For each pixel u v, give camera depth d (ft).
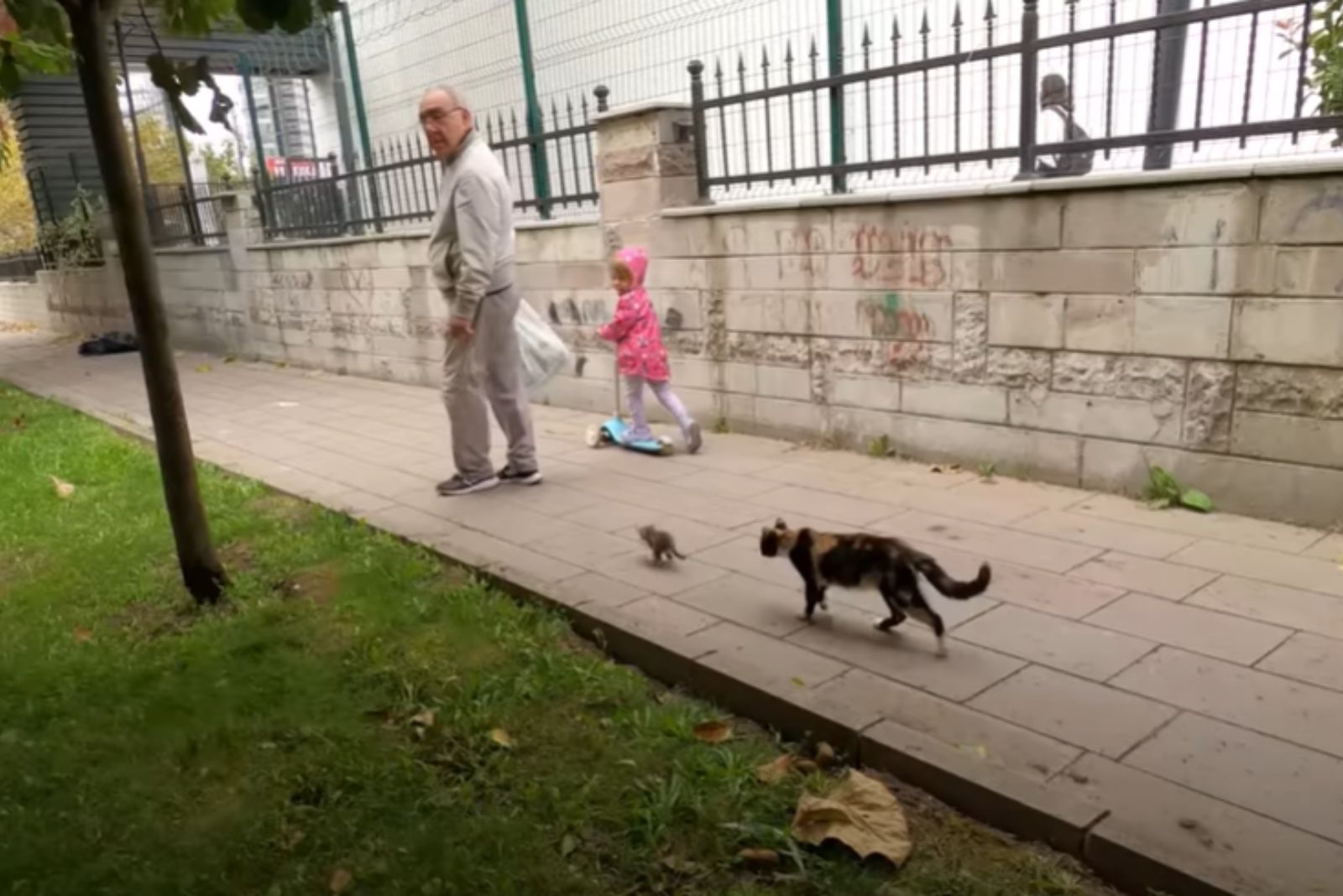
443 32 35.81
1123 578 13.94
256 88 44.45
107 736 11.31
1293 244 14.65
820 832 8.93
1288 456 15.35
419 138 37.24
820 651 12.28
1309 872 7.96
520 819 9.50
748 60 25.21
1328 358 14.66
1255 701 10.59
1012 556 14.99
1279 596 13.04
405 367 35.19
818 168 21.16
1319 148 15.80
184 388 37.52
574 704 11.73
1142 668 11.43
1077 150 17.16
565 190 27.94
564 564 15.75
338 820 9.64
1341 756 9.56
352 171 36.40
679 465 21.35
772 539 13.41
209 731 11.30
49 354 53.06
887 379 20.51
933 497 18.07
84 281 58.85
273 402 33.35
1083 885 8.46
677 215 23.53
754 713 11.46
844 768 10.33
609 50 29.12
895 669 11.74
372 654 12.96
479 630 13.67
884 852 8.66
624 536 16.98
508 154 29.68
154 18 30.01
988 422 19.04
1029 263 17.69
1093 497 17.51
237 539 18.08
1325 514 15.19
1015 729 10.31
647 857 8.91
